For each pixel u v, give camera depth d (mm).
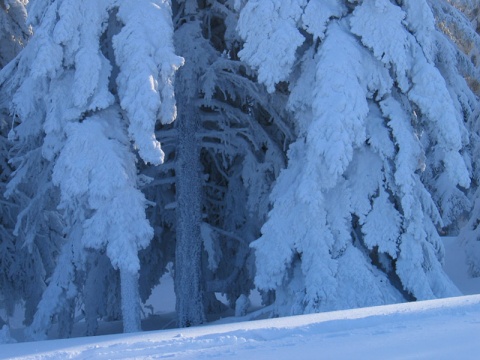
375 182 12273
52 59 11703
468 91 16438
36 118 14000
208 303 17625
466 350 4867
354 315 7250
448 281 12422
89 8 12031
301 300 11906
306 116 12805
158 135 14961
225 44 16281
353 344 5488
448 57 14859
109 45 13078
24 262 20344
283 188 12680
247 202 15039
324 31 12336
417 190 12648
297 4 12203
